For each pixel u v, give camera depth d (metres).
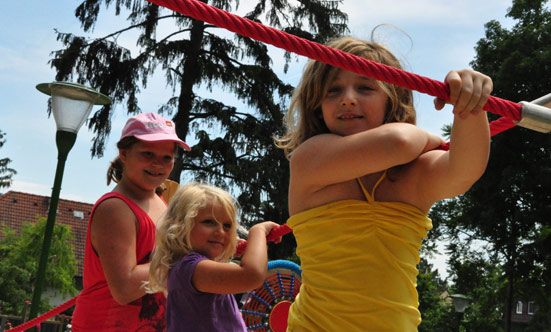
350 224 1.86
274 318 3.82
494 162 21.27
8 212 38.66
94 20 18.83
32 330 5.47
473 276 23.84
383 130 1.73
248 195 18.78
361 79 1.98
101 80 18.78
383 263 1.82
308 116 2.10
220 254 2.54
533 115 1.72
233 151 18.91
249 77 19.62
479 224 22.09
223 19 1.50
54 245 31.86
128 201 2.92
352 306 1.80
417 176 1.92
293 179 1.97
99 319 2.85
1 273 30.56
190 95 19.61
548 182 20.27
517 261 21.47
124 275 2.76
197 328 2.34
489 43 22.98
